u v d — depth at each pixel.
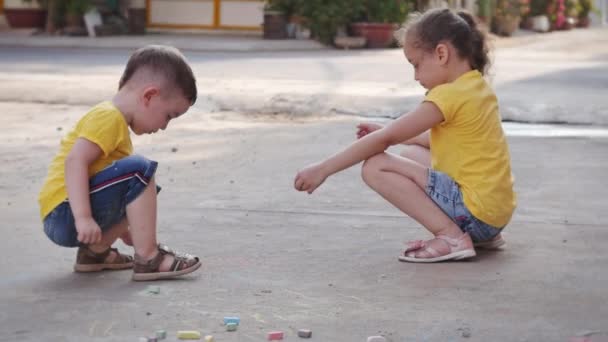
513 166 5.33
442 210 3.35
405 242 3.62
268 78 10.21
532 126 7.12
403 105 7.84
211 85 9.29
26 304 2.77
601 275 3.13
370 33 16.47
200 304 2.78
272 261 3.31
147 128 3.05
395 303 2.80
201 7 19.44
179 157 5.62
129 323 2.58
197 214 4.09
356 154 3.31
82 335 2.48
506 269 3.21
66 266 3.25
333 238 3.68
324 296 2.87
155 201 3.05
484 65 3.50
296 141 6.27
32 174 5.06
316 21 16.59
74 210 2.85
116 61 12.77
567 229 3.85
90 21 18.19
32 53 14.45
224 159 5.55
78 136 2.96
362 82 9.77
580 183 4.84
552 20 24.97
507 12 21.59
